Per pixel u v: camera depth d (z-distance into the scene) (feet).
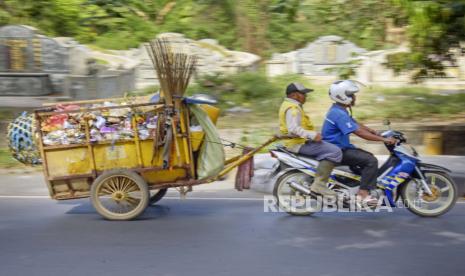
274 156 23.75
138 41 67.56
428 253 19.36
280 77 54.54
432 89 55.67
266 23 72.49
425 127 38.40
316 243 20.42
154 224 22.95
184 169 23.57
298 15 73.72
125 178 23.25
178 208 25.55
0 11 60.44
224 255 19.21
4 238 21.25
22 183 30.86
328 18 66.74
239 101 47.24
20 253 19.56
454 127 38.14
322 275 17.42
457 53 35.68
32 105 45.32
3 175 32.71
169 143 23.03
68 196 23.72
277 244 20.34
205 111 23.94
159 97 24.04
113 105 23.66
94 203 23.31
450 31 32.04
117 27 68.80
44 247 20.17
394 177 23.32
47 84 51.21
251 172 24.07
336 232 21.72
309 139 22.89
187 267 18.13
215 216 24.12
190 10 76.13
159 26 74.13
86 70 51.52
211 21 76.23
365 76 58.03
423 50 34.32
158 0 76.33
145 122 23.21
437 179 25.52
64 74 51.57
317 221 23.21
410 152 23.47
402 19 36.35
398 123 41.19
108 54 60.85
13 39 51.34
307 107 47.01
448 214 24.18
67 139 23.15
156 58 23.04
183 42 62.59
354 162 23.15
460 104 47.44
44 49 51.42
